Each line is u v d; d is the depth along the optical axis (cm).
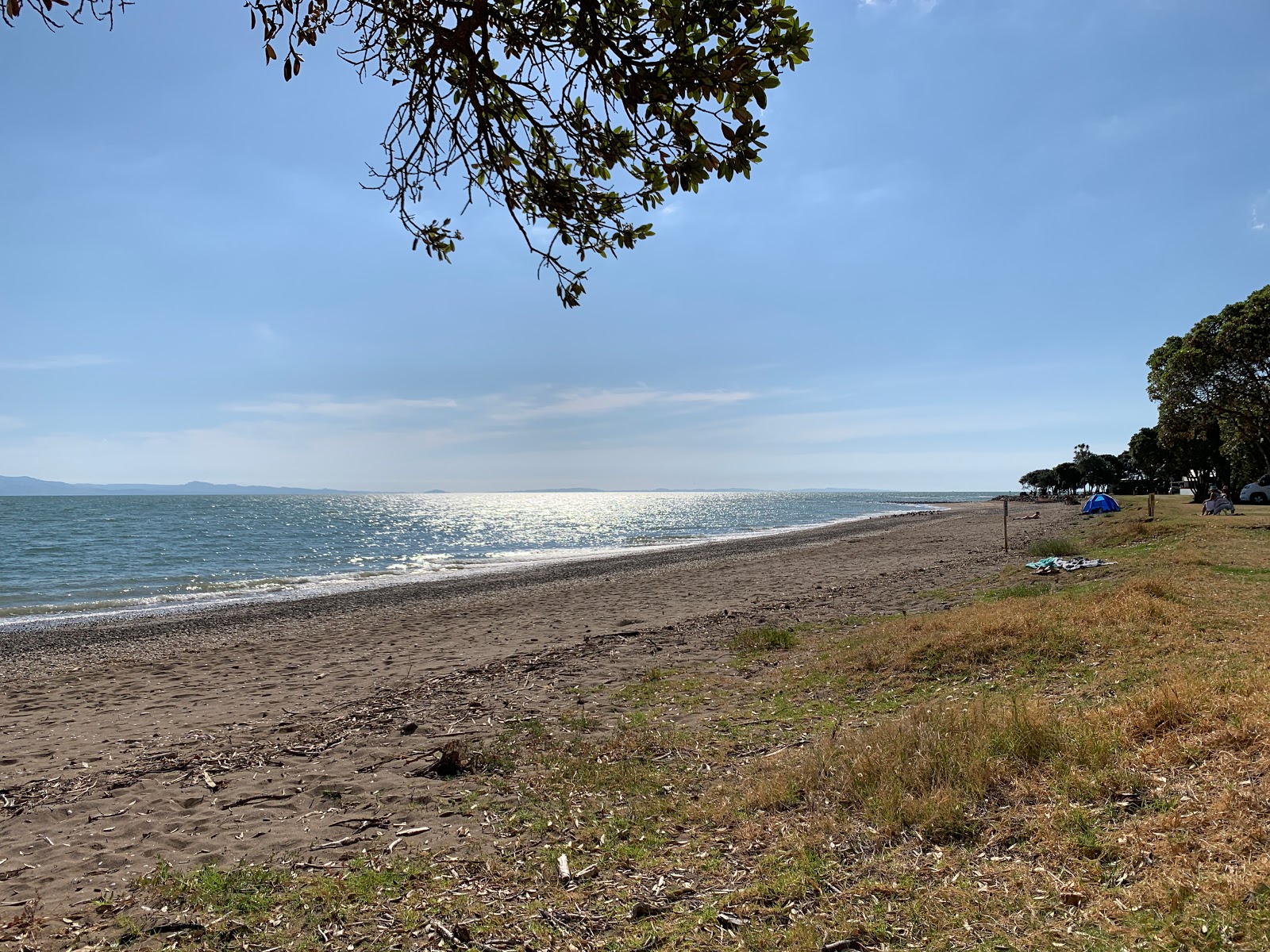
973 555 2633
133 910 434
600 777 632
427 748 780
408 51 411
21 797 675
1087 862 368
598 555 4009
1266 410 2845
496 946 364
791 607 1662
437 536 6194
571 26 372
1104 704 624
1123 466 10731
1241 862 338
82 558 3900
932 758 515
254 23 366
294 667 1298
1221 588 1116
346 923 399
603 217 443
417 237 463
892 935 333
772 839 461
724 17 345
